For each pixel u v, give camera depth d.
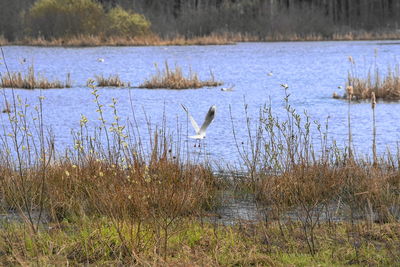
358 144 25.91
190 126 30.89
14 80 47.75
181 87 48.00
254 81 52.50
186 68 64.06
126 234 12.94
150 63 69.00
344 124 30.95
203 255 12.37
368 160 20.77
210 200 16.48
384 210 15.18
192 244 13.06
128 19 102.88
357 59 72.38
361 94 41.06
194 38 105.19
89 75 57.75
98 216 14.76
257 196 17.05
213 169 21.08
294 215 15.46
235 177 19.39
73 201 15.37
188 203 15.21
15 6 103.19
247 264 12.09
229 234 13.69
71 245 12.68
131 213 14.00
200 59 74.12
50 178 16.88
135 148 19.42
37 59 73.44
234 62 70.38
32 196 15.95
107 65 66.81
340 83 50.44
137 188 14.17
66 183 16.42
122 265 11.89
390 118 32.50
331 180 17.00
